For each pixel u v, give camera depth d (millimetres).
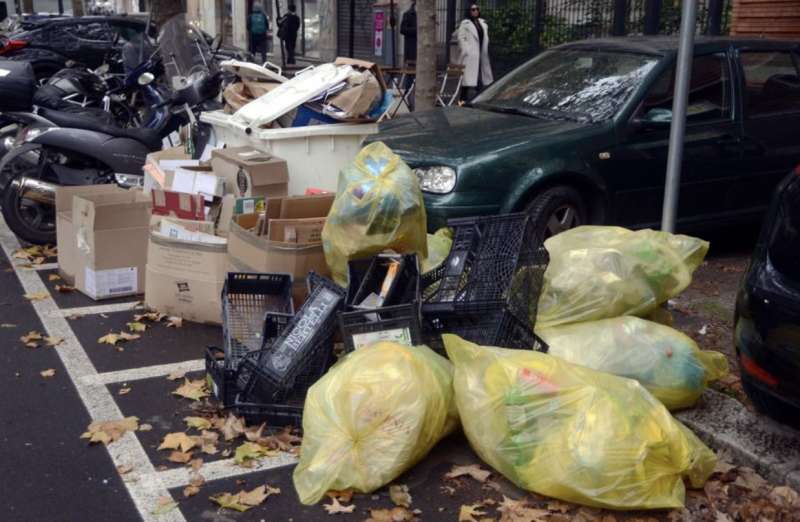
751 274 4137
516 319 4531
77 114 7703
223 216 6199
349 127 6922
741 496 3971
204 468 4184
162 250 5895
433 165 6285
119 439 4430
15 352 5449
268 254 5305
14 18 19156
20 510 3840
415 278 4766
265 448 4320
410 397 3965
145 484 4059
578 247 5012
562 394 3873
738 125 7184
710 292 6598
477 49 14594
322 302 4570
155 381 5094
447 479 4090
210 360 4793
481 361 4094
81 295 6457
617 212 6758
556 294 4852
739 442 4258
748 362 4098
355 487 3926
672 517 3793
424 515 3842
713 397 4719
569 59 7641
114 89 9500
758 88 7402
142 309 6168
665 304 5398
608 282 4793
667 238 5164
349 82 7000
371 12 22641
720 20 13172
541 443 3842
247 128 6836
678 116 5578
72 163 7477
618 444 3723
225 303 4988
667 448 3787
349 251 5047
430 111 7746
